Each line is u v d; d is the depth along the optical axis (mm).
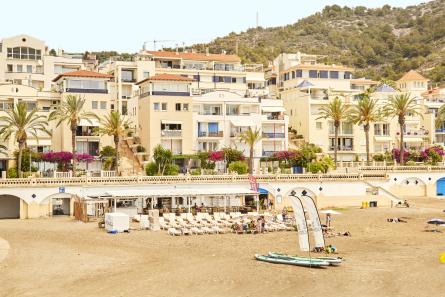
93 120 108062
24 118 87312
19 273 45969
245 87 150000
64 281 43375
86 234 66750
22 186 79625
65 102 98250
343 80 156250
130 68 139250
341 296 39375
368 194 94875
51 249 56719
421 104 142875
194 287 41500
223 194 78688
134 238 64062
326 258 50438
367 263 49781
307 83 140375
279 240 62594
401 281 43344
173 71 144250
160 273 45844
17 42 141250
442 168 107250
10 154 99312
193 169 105312
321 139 130000
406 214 84375
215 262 50312
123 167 107500
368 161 109875
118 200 82562
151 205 82250
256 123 119625
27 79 132000
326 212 73125
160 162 97188
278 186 90500
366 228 71500
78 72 110375
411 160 118125
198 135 115250
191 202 87938
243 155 111688
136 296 39125
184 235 66125
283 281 43156
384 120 132125
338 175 93438
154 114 110625
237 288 41250
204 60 150625
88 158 100500
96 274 45688
